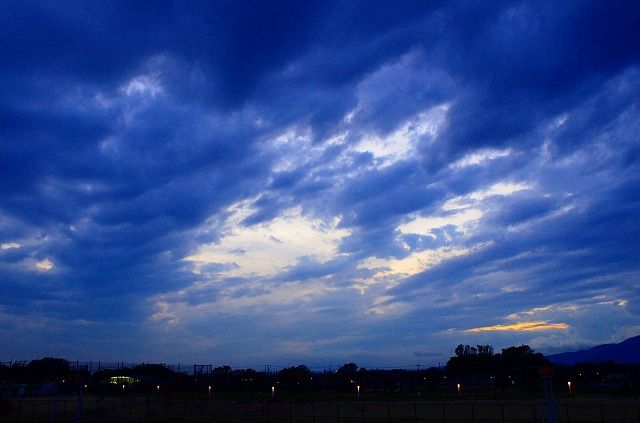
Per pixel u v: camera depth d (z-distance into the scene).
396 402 76.00
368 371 130.62
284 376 122.62
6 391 93.94
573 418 48.91
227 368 130.62
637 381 98.00
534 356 130.88
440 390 107.25
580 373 107.81
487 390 103.50
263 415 57.38
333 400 81.62
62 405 73.38
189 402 75.19
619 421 45.66
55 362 119.94
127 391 101.56
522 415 55.06
